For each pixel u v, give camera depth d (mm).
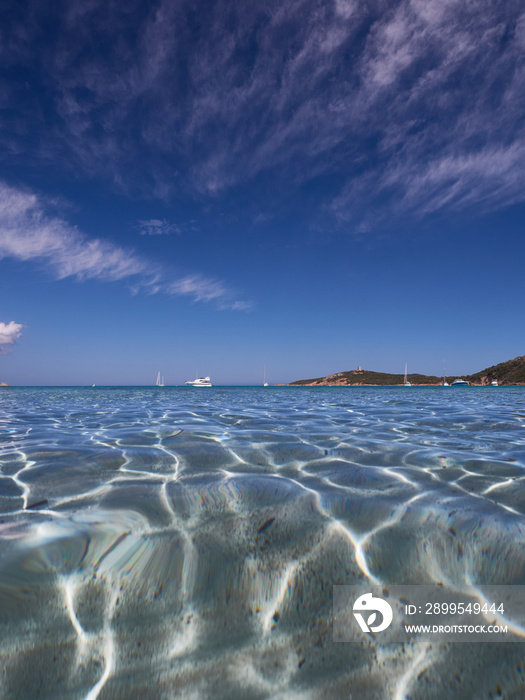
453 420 5375
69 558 1325
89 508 1753
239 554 1402
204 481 2184
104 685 927
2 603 1110
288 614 1163
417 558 1394
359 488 2061
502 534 1513
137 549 1400
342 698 907
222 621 1133
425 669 984
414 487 2082
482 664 991
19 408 7934
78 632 1064
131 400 11828
